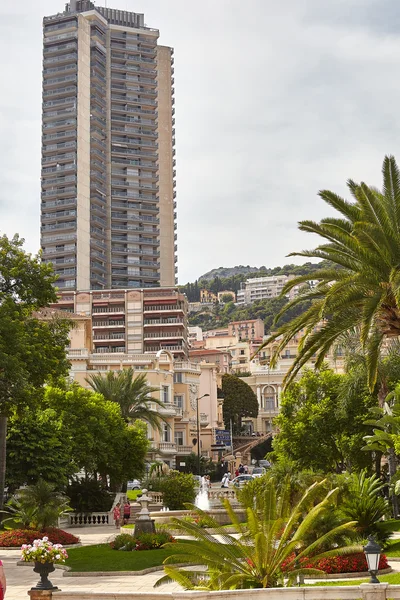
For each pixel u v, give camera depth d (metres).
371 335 26.30
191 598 13.70
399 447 30.95
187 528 16.81
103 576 24.34
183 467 93.94
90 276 162.88
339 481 26.19
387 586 13.58
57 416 52.94
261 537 16.34
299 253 27.05
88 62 169.75
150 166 175.25
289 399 49.69
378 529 26.19
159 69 184.12
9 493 47.97
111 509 50.03
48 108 166.38
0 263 38.91
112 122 174.00
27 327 37.97
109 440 55.62
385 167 25.75
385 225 24.97
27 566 27.09
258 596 13.87
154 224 174.88
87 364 90.31
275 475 27.67
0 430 41.03
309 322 26.66
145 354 93.88
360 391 46.06
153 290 147.50
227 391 147.50
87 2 178.75
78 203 162.88
